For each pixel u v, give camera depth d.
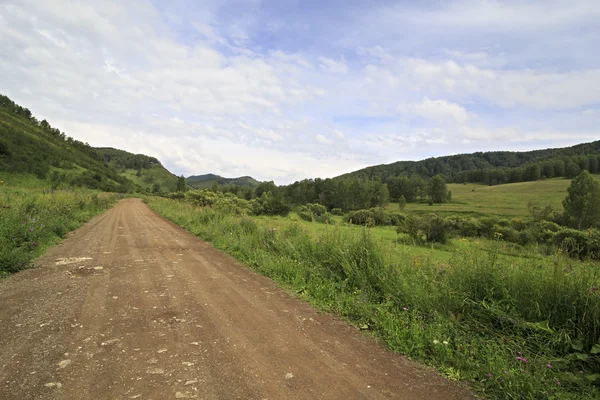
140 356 3.21
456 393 2.87
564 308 3.91
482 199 131.25
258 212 46.94
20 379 2.71
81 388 2.62
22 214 9.70
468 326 4.14
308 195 109.88
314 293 5.51
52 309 4.39
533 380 2.94
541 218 64.81
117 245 10.02
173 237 12.52
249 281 6.32
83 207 22.39
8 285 5.44
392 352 3.62
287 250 8.32
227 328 4.01
